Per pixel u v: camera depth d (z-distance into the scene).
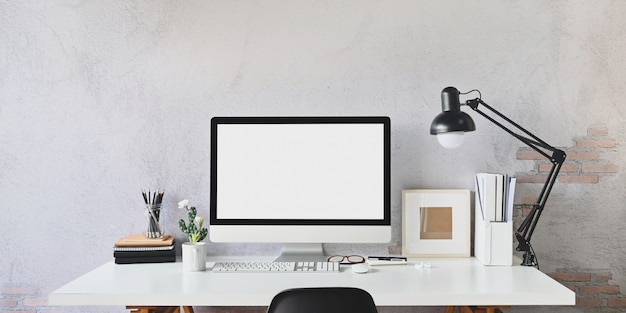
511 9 2.39
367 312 1.50
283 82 2.39
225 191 2.19
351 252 2.40
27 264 2.41
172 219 2.41
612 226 2.39
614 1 2.38
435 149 2.40
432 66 2.39
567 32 2.38
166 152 2.41
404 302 1.77
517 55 2.38
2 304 2.42
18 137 2.40
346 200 2.18
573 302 1.77
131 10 2.40
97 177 2.41
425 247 2.32
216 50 2.40
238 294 1.77
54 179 2.41
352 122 2.18
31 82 2.40
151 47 2.40
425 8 2.39
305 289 1.48
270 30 2.39
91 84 2.40
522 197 2.40
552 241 2.39
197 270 2.06
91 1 2.40
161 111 2.40
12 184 2.41
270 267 2.07
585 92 2.38
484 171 2.39
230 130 2.19
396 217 2.39
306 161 2.18
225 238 2.18
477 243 2.26
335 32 2.39
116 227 2.41
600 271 2.39
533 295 1.77
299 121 2.18
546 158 2.39
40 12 2.41
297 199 2.18
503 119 2.39
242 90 2.40
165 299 1.77
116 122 2.40
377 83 2.39
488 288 1.82
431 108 2.39
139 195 2.41
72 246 2.41
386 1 2.39
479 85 2.39
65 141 2.41
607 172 2.39
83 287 1.84
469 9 2.39
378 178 2.18
